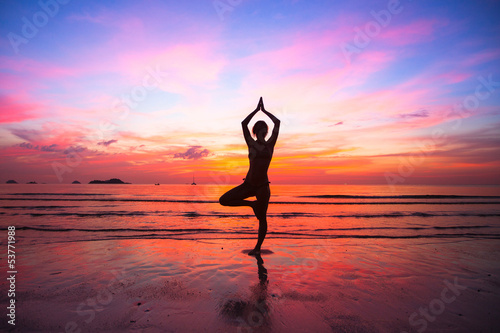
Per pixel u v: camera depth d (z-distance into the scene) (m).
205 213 13.21
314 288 3.48
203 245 6.02
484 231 8.46
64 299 3.02
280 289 3.42
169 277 3.85
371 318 2.63
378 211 15.44
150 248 5.66
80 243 6.11
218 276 3.92
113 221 10.20
